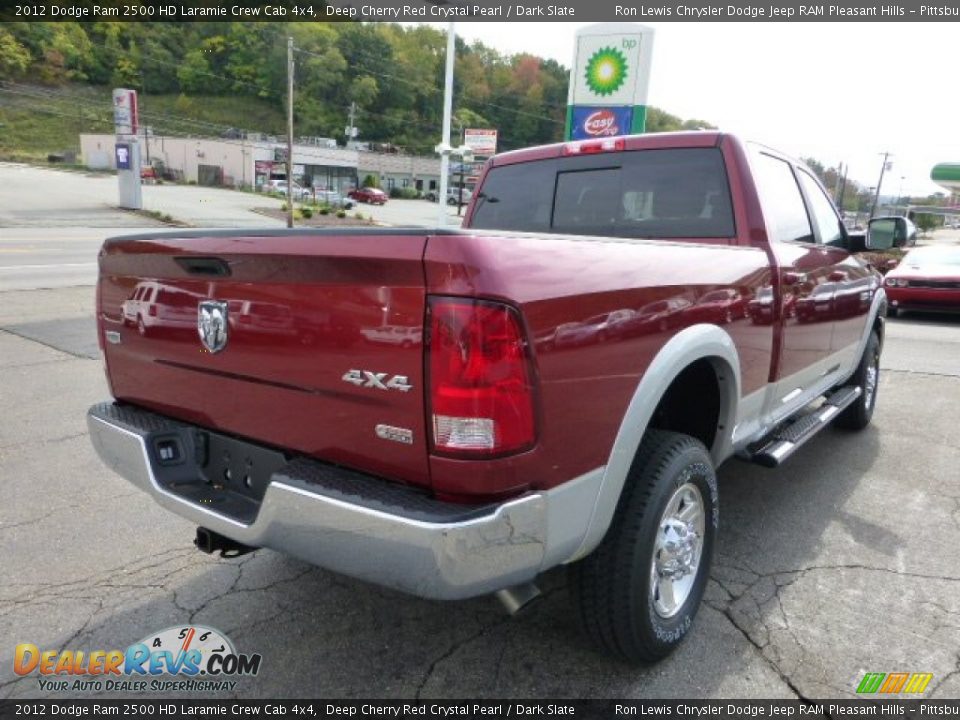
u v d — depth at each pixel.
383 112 111.88
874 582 3.17
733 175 3.46
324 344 2.01
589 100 18.89
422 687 2.47
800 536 3.63
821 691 2.44
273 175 81.00
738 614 2.90
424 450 1.87
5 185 52.44
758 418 3.38
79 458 4.63
